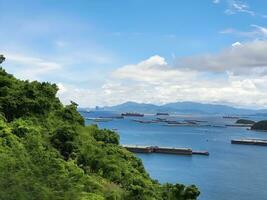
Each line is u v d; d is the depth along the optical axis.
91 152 69.25
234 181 129.25
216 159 180.25
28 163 50.06
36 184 42.44
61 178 49.38
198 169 150.62
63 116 79.81
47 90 80.25
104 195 56.31
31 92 74.62
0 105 69.69
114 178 67.19
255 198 106.50
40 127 70.50
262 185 123.69
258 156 195.62
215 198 105.44
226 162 171.75
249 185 123.50
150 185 70.19
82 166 65.44
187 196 69.88
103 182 63.31
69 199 45.12
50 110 78.12
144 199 60.00
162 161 167.50
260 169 154.88
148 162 164.12
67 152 67.44
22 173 44.28
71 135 68.75
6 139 57.16
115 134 85.94
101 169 68.12
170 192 70.38
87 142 72.94
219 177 135.62
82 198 48.94
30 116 72.19
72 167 59.22
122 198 59.06
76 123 80.94
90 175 63.84
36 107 73.62
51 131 70.31
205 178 133.00
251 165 165.00
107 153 76.31
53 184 47.03
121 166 71.69
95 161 68.00
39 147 59.38
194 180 129.00
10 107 70.56
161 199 66.50
